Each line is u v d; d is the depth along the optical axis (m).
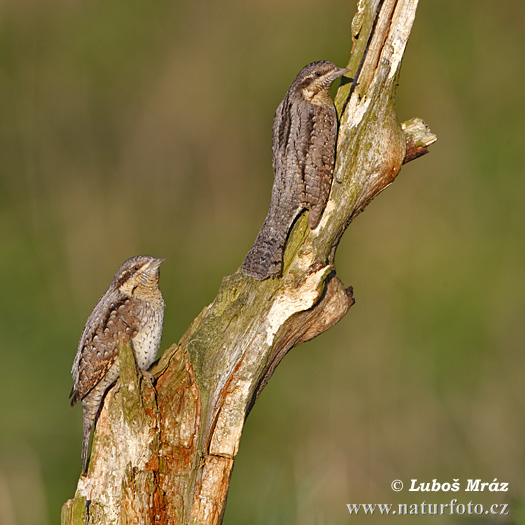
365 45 10.17
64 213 21.42
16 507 13.23
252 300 9.35
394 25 9.96
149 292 10.68
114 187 22.17
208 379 9.10
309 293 9.33
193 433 9.09
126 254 21.06
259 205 22.20
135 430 8.93
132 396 8.88
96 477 9.10
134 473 8.97
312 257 9.57
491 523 12.38
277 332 9.27
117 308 10.38
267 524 11.83
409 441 15.31
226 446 9.08
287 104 10.38
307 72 10.27
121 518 8.98
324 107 10.17
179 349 9.42
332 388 16.64
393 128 10.06
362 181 9.96
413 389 16.50
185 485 9.06
